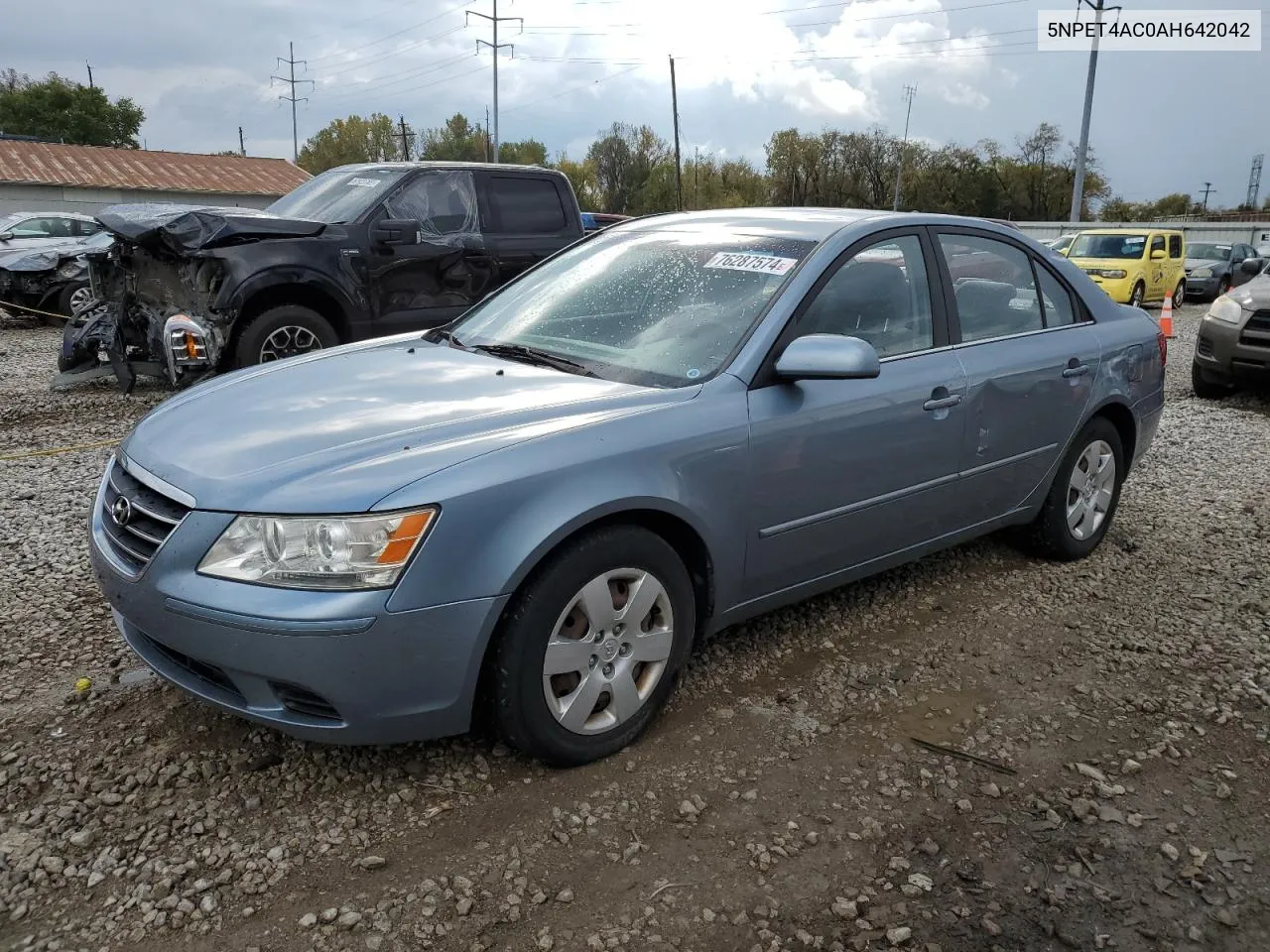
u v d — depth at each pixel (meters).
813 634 3.84
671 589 2.96
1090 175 67.81
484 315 4.06
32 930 2.21
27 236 16.41
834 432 3.32
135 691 3.24
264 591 2.42
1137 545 4.97
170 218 7.27
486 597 2.53
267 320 7.48
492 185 8.73
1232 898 2.44
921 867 2.51
